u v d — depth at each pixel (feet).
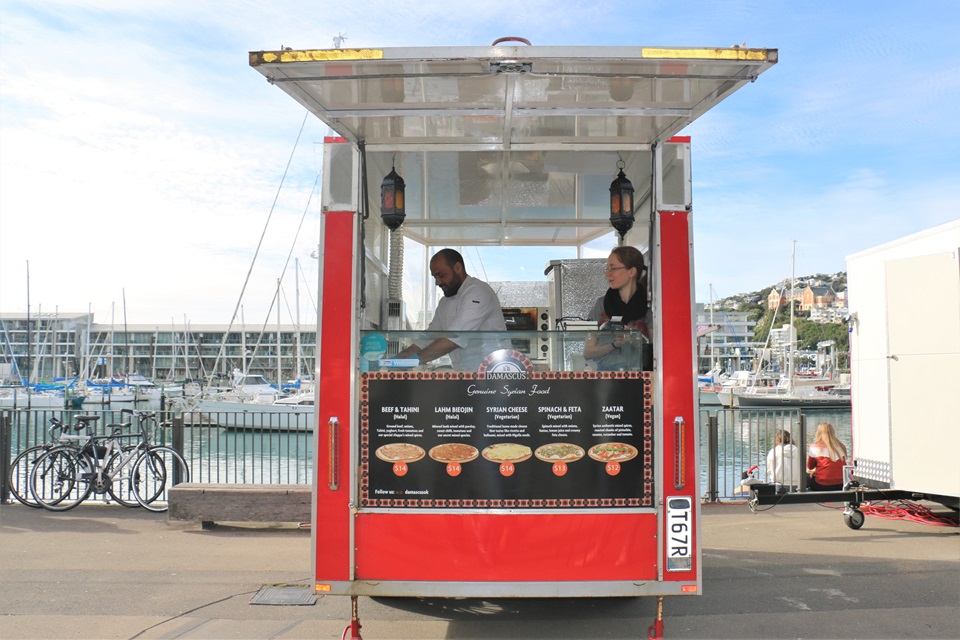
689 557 12.12
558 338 12.41
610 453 12.26
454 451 12.24
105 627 14.06
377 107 12.10
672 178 12.50
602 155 15.67
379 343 12.40
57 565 18.57
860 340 23.12
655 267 12.42
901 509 23.45
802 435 26.37
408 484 12.21
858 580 16.79
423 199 19.54
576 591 12.10
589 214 21.08
